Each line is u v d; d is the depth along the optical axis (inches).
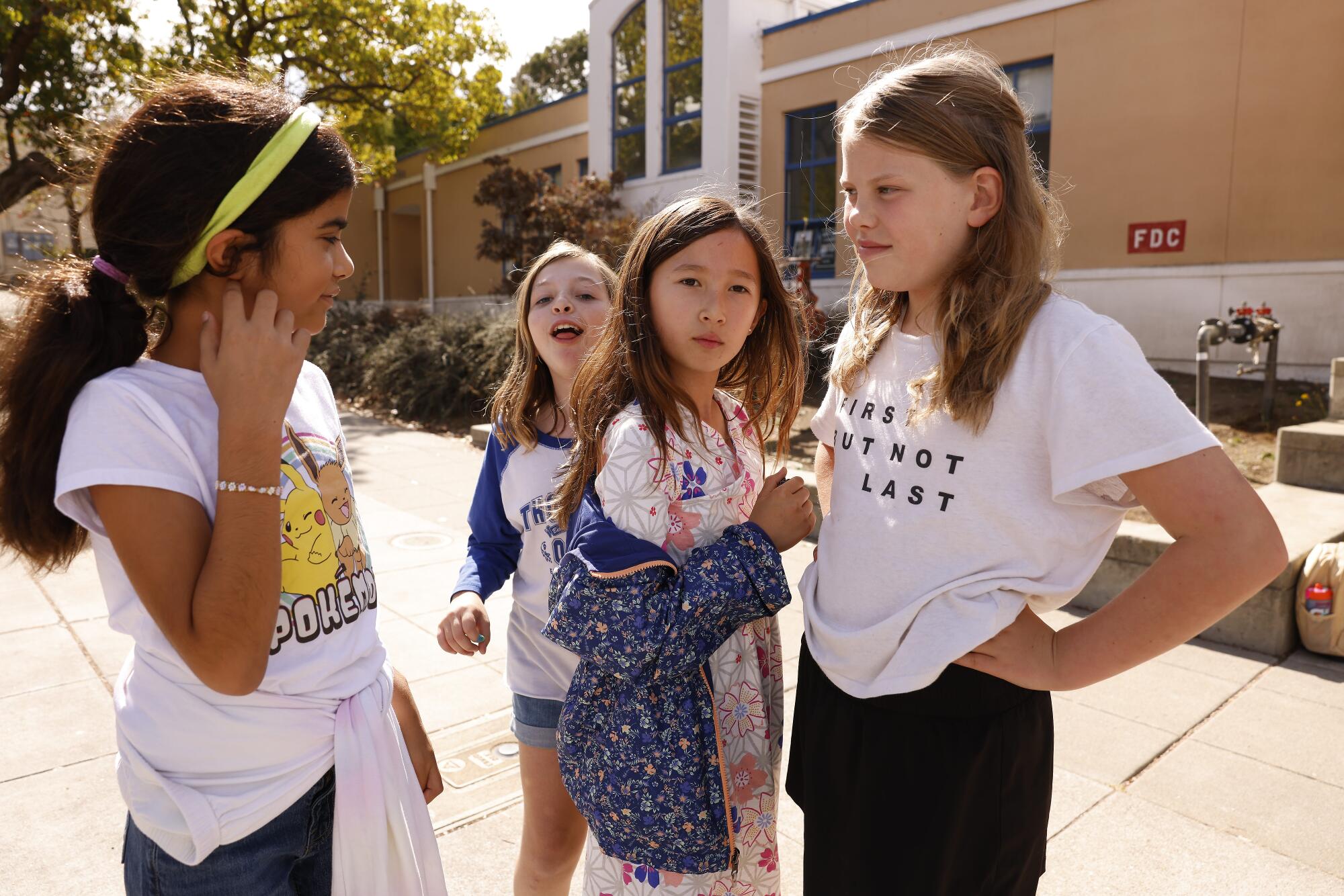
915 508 50.3
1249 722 120.3
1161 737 116.4
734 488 54.6
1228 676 135.0
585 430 55.5
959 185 47.9
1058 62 382.9
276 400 41.8
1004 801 51.6
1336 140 313.4
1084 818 98.3
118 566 43.6
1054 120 386.3
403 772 51.2
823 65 480.1
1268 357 263.4
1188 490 42.7
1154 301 363.6
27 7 445.4
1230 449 243.4
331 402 55.1
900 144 47.4
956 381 47.9
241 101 43.0
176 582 40.4
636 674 49.1
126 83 45.4
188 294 44.7
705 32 513.0
